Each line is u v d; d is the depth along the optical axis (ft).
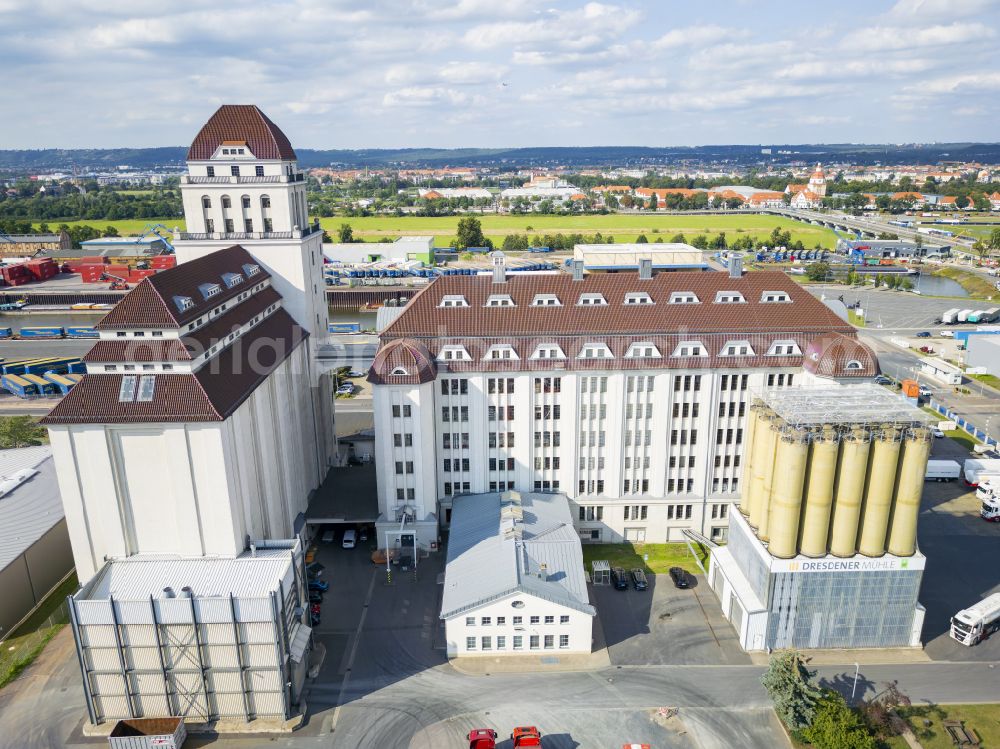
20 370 515.91
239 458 239.71
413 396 281.95
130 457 230.27
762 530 248.11
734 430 303.89
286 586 220.23
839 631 242.58
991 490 336.90
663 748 200.54
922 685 225.97
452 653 238.68
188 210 316.81
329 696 221.66
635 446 302.04
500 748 200.95
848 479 229.25
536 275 322.34
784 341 296.71
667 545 310.86
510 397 295.48
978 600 268.00
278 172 312.91
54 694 222.48
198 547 235.61
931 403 465.06
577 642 239.71
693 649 242.58
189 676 207.62
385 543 297.12
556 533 271.69
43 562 269.85
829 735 194.70
